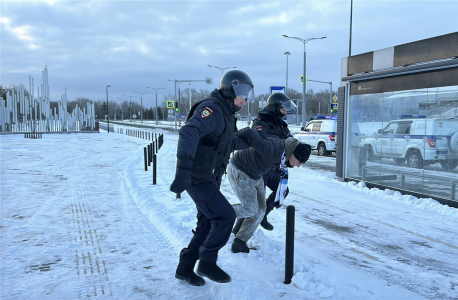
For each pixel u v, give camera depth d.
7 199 6.81
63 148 19.86
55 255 3.94
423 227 5.41
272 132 4.59
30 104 38.50
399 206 6.77
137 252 4.04
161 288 3.13
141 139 30.39
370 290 3.20
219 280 3.01
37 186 8.23
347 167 9.66
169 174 10.25
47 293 3.03
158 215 5.57
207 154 2.83
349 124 9.58
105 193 7.49
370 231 5.18
